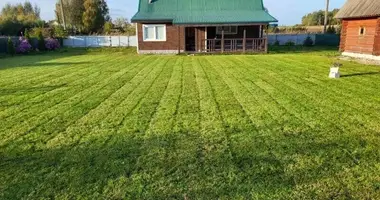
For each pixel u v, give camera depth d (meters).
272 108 5.94
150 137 4.49
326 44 28.47
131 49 25.08
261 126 4.91
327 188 3.09
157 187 3.17
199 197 2.99
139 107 6.13
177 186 3.18
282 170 3.46
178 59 15.93
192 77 9.69
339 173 3.38
